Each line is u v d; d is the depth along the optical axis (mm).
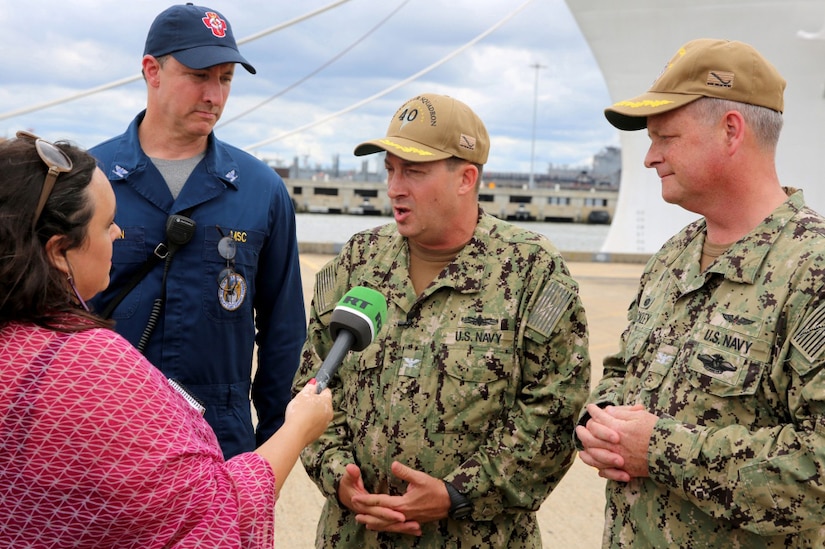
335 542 2230
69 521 1220
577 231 55656
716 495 1661
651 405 1866
